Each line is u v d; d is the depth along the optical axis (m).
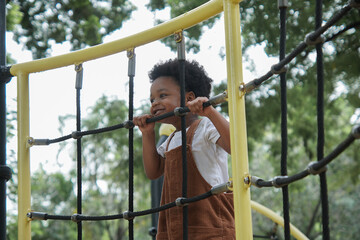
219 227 2.94
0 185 3.46
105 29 11.60
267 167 20.67
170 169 3.11
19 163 3.42
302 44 2.08
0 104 3.57
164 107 3.27
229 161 15.05
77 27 11.41
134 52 3.04
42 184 22.20
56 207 22.38
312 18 9.91
